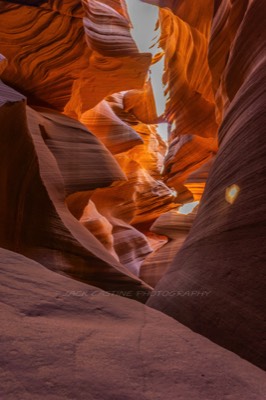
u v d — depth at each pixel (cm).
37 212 922
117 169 1381
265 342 270
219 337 318
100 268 944
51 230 923
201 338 270
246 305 310
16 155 880
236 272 346
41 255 880
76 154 1266
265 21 607
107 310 305
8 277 312
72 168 1221
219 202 467
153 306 490
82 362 175
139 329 264
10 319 215
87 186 1234
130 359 193
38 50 1316
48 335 201
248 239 355
